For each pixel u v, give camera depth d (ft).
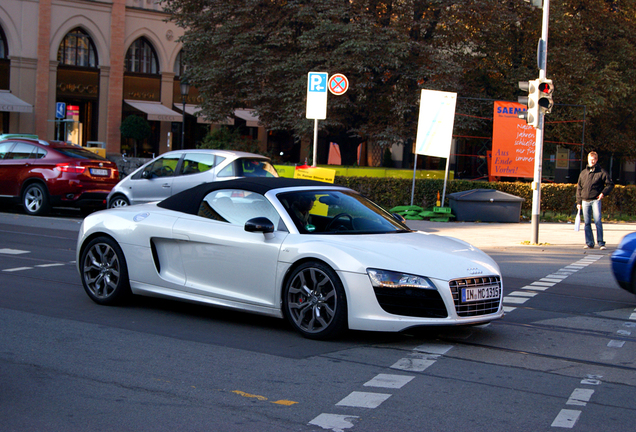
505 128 69.56
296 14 75.77
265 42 79.25
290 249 20.12
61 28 135.03
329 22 71.51
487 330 22.33
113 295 23.61
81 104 140.67
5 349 18.19
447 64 74.49
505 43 84.07
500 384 16.44
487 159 85.71
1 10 128.67
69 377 15.99
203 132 153.69
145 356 17.90
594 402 15.30
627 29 87.71
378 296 18.89
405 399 15.07
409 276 18.92
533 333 22.17
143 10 143.23
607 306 27.53
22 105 127.75
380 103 80.48
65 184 52.75
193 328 21.13
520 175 70.23
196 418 13.57
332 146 84.07
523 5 80.64
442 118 61.93
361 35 71.36
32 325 20.84
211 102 83.35
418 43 75.15
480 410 14.51
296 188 22.31
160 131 149.48
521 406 14.87
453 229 55.88
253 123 148.66
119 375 16.24
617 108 90.63
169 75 147.54
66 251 36.91
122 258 23.50
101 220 24.17
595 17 87.97
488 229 56.80
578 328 23.22
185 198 23.41
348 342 19.84
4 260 33.19
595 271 37.24
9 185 54.80
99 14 138.31
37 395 14.71
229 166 45.91
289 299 20.18
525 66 83.92
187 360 17.63
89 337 19.66
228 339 19.88
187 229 22.25
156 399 14.64
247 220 21.47
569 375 17.48
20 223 49.37
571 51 81.15
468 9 74.84
